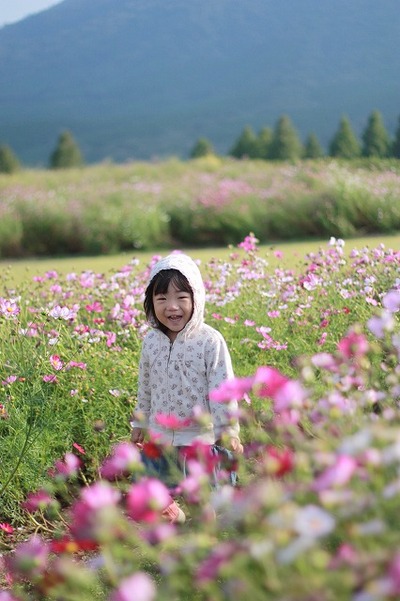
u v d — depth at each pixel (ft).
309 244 41.39
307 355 12.71
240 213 46.85
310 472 4.97
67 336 13.08
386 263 16.42
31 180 66.08
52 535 9.54
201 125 580.30
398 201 45.24
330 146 132.26
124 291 17.39
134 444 9.51
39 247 45.88
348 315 14.53
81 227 45.73
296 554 4.23
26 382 12.10
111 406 12.05
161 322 9.45
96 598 6.68
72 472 7.71
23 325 15.02
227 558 4.56
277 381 6.11
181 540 5.94
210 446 8.86
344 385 6.59
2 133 612.29
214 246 46.52
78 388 11.98
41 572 7.29
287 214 46.19
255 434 6.48
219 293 17.15
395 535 4.56
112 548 5.38
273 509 4.54
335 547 5.40
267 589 4.66
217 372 9.19
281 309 15.67
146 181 65.00
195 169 73.05
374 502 4.63
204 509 5.59
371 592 4.06
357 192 45.57
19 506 10.24
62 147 140.15
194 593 6.23
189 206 48.32
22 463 10.74
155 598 5.43
